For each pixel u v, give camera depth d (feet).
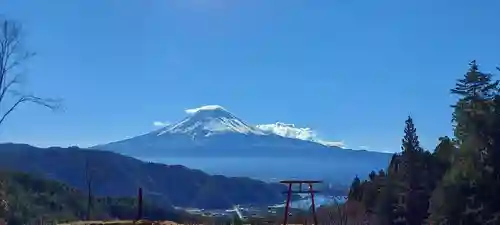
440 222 130.72
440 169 178.50
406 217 178.70
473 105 136.56
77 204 219.82
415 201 177.99
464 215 124.88
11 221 142.20
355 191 216.95
